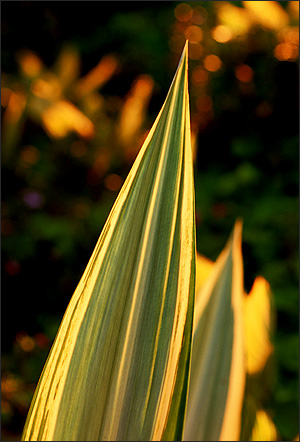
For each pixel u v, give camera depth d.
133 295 0.67
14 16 3.94
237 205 3.79
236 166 4.11
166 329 0.67
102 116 3.88
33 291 3.56
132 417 0.66
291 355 2.94
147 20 4.26
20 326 3.46
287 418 2.54
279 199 3.73
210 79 4.02
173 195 0.67
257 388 1.06
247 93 3.96
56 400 0.67
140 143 3.82
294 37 3.59
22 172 3.78
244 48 3.80
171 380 0.66
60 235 3.55
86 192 3.90
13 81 3.43
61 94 3.52
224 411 0.89
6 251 3.48
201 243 3.61
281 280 3.37
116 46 4.20
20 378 3.03
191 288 0.67
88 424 0.66
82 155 3.81
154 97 4.25
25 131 3.83
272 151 3.95
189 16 4.20
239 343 0.92
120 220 0.68
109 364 0.67
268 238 3.55
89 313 0.68
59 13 4.14
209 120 4.11
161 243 0.67
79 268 3.66
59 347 0.68
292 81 3.81
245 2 3.51
